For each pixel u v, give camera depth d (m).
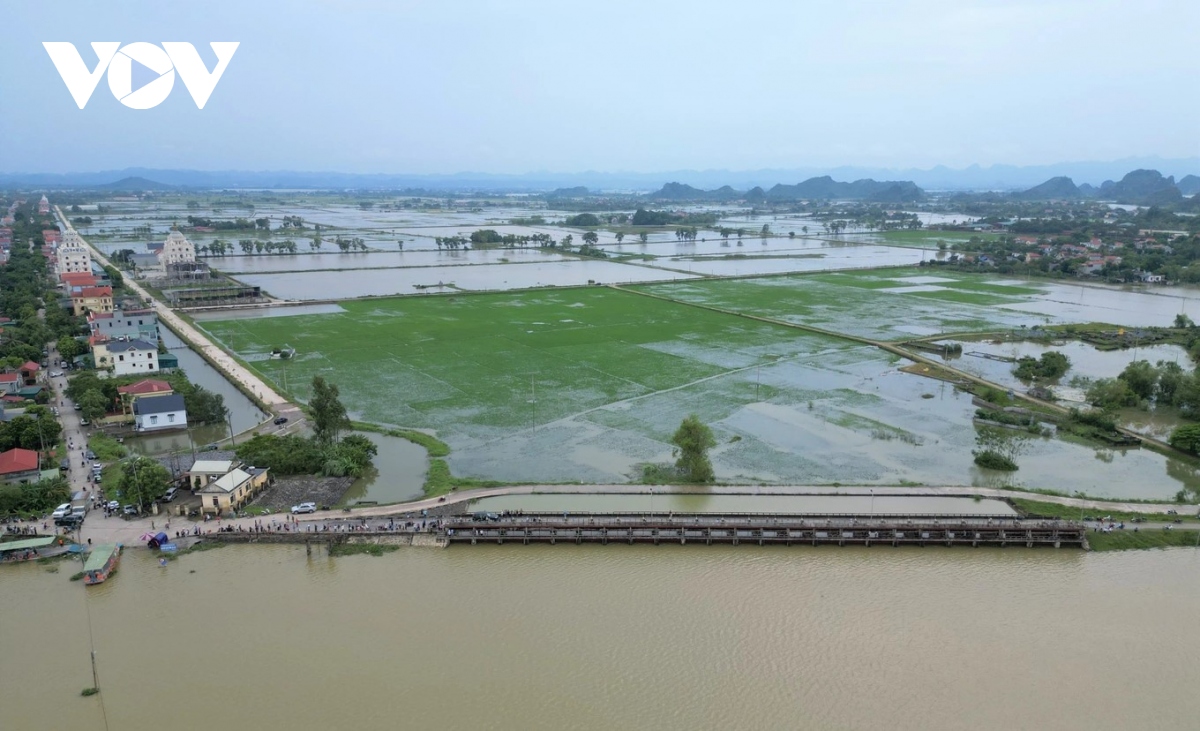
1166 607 78.88
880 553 90.62
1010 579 84.44
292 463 109.12
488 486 105.62
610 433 127.75
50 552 87.25
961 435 128.38
